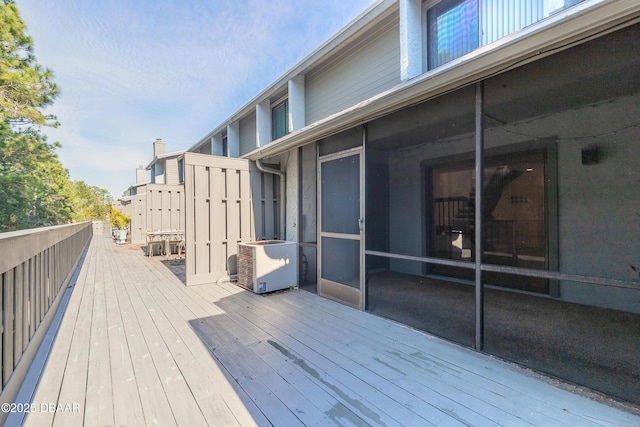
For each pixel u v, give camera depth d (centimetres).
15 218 834
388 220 518
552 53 213
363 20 443
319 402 201
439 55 388
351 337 301
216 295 459
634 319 315
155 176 1625
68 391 215
